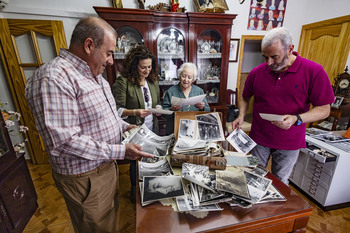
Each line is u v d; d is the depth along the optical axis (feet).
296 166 6.43
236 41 9.65
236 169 3.00
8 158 4.28
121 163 8.18
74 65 2.58
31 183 5.18
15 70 7.27
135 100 5.10
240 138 3.78
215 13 7.31
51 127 2.24
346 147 5.29
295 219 2.31
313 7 9.39
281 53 3.48
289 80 3.93
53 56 7.69
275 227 2.27
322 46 9.09
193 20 7.31
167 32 7.59
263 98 4.40
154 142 3.27
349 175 5.25
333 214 5.36
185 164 2.91
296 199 2.47
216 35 8.17
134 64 4.88
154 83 5.60
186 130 3.63
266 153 4.71
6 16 7.01
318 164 5.57
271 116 3.45
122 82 5.03
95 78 2.93
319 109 3.83
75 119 2.46
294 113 4.13
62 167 2.75
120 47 7.34
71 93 2.38
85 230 3.09
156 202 2.39
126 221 5.22
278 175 4.74
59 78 2.31
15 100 7.59
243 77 15.80
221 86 8.59
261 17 9.55
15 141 8.16
